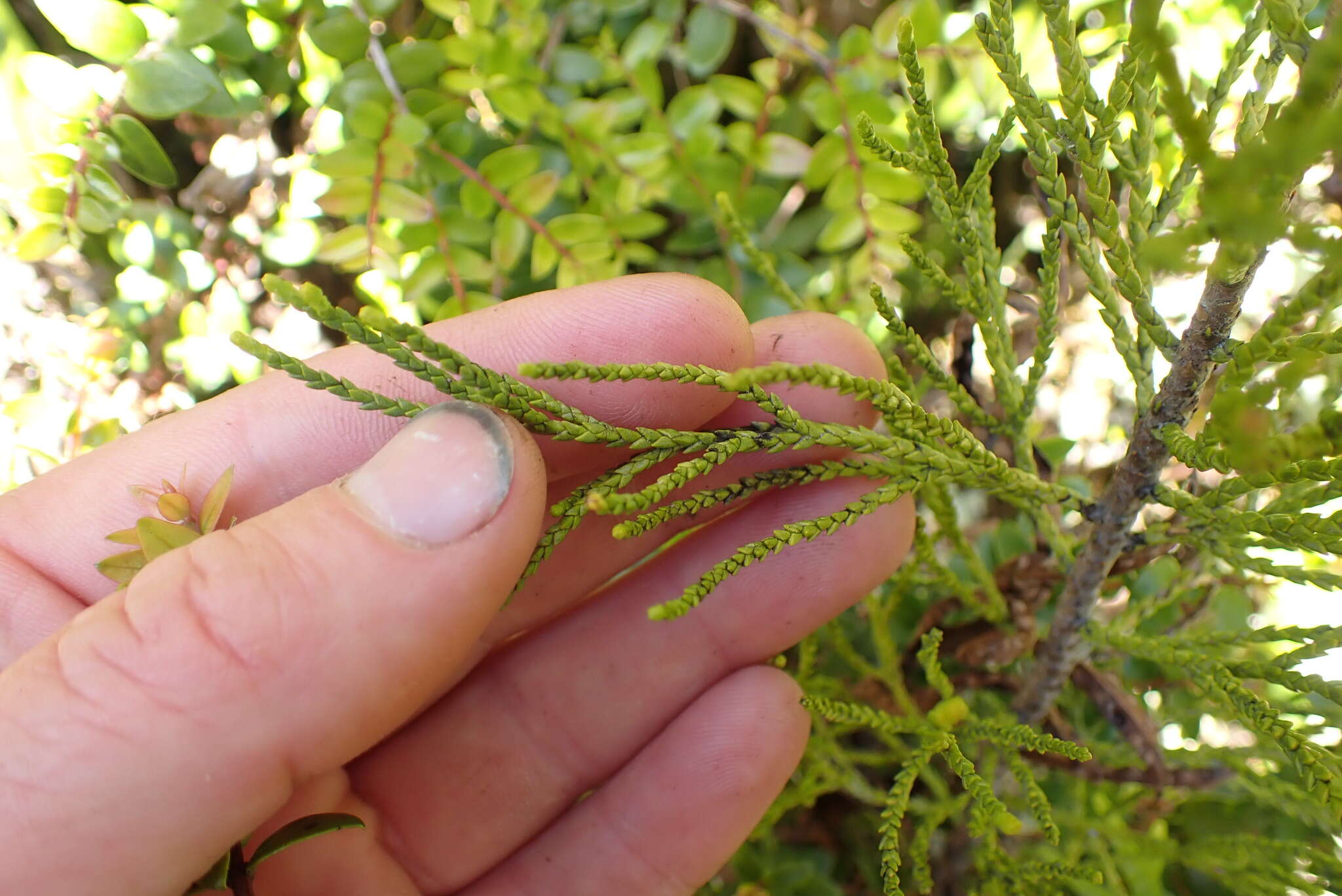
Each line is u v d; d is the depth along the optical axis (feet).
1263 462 0.36
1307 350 0.36
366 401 0.42
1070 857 0.61
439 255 0.64
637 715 0.60
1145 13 0.32
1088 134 0.41
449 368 0.42
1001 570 0.59
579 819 0.60
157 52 0.58
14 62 0.58
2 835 0.41
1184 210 0.59
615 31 0.73
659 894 0.60
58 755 0.41
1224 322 0.41
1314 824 0.57
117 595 0.43
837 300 0.69
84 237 0.63
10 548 0.54
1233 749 0.57
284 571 0.43
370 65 0.61
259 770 0.43
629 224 0.68
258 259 0.71
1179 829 0.65
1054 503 0.49
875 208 0.66
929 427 0.44
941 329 0.85
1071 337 0.78
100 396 0.65
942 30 0.65
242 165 0.67
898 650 0.66
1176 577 0.58
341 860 0.57
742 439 0.44
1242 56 0.42
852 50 0.66
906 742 0.68
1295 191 0.38
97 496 0.54
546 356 0.53
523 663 0.60
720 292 0.53
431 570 0.43
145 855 0.42
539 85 0.69
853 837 0.70
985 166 0.45
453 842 0.60
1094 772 0.59
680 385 0.53
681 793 0.59
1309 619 0.75
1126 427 0.78
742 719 0.58
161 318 0.69
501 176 0.63
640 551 0.59
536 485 0.45
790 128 0.79
